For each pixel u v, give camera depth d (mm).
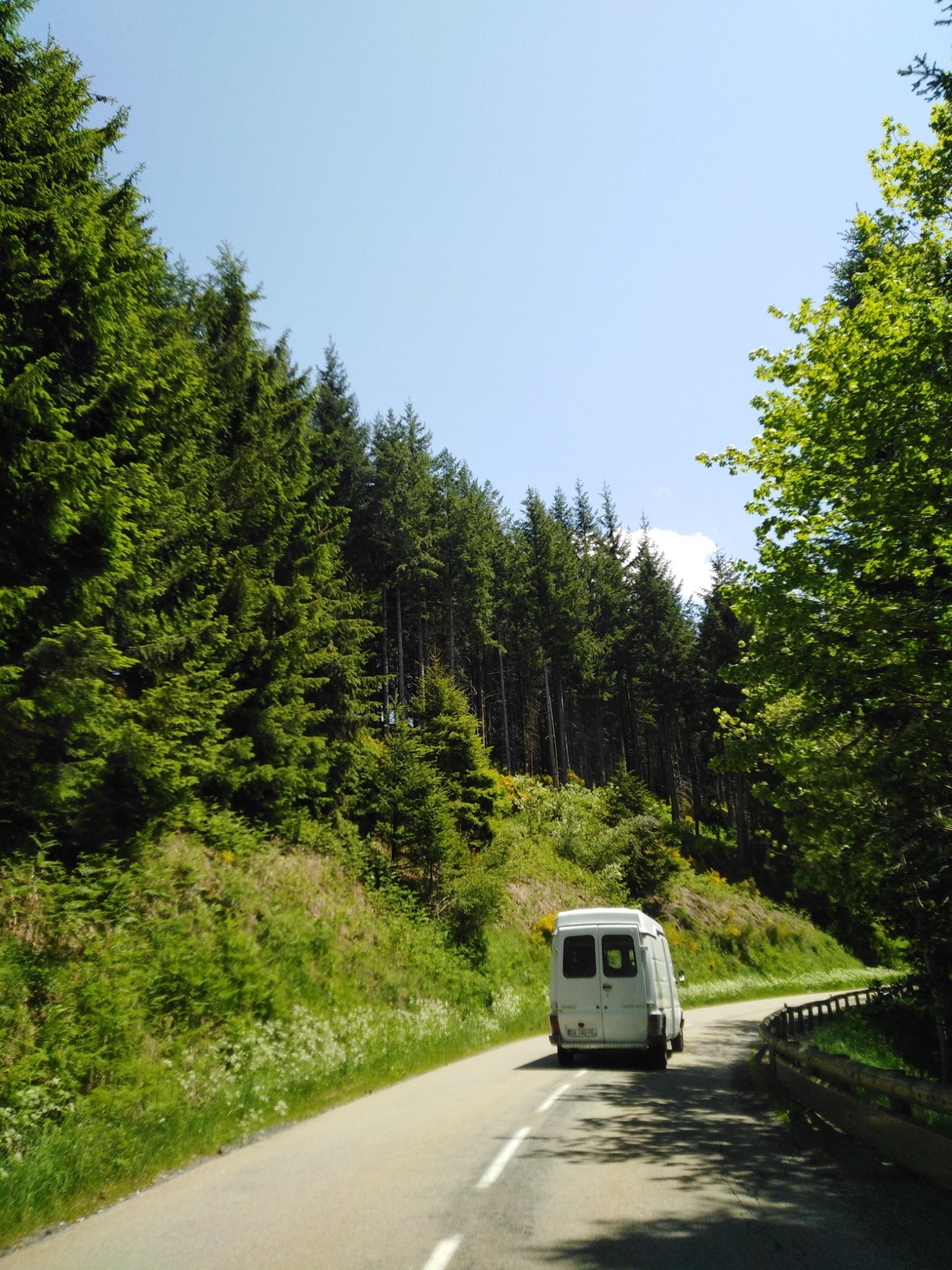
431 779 28766
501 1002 25797
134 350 14055
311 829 24875
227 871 18750
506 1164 8156
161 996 13133
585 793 55562
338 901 23125
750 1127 10102
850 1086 9797
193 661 16703
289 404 29500
